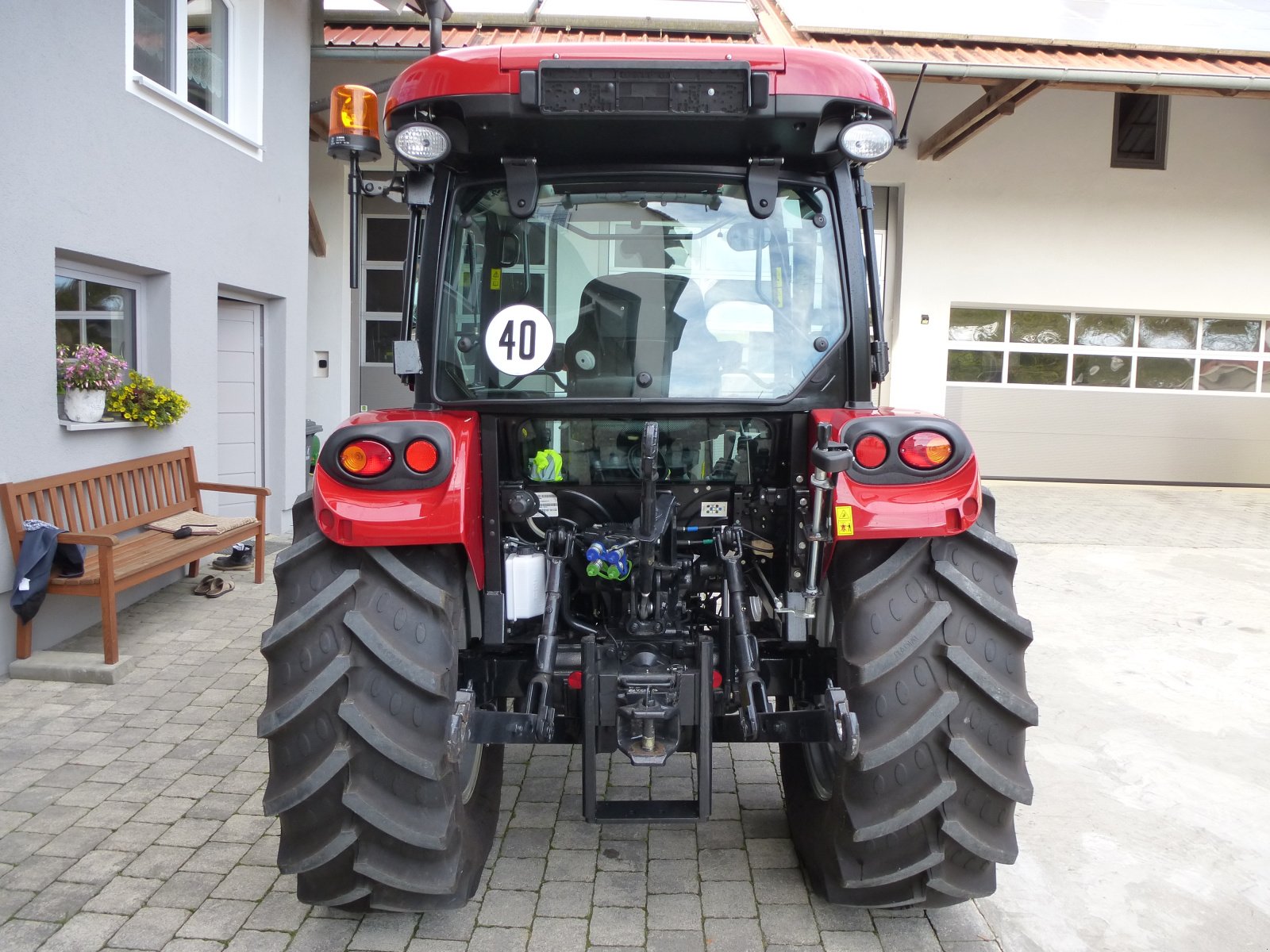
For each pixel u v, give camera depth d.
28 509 4.20
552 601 2.26
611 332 2.43
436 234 2.40
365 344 10.07
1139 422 11.27
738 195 2.44
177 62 5.59
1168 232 10.86
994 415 11.21
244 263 6.38
